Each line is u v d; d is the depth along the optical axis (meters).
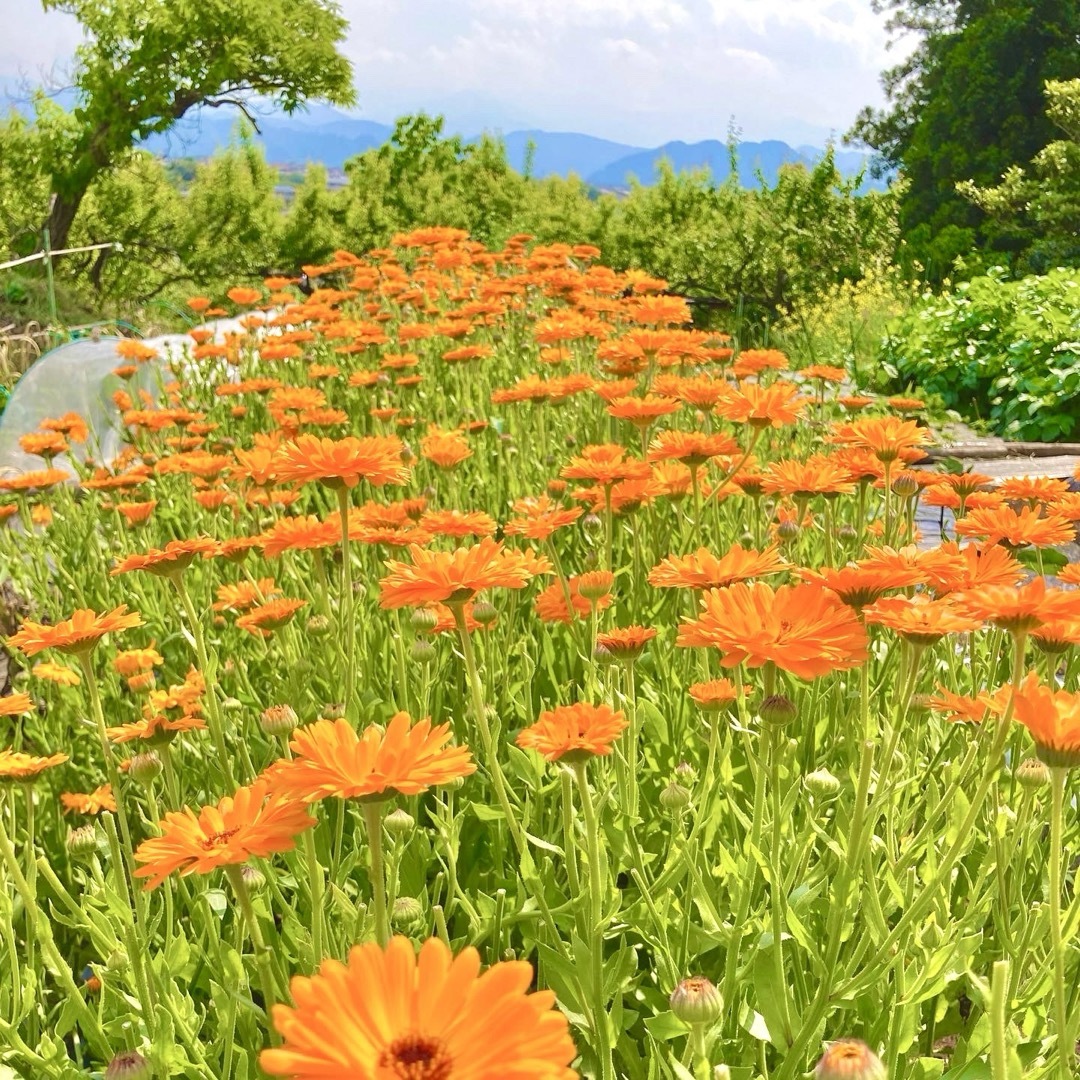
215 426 4.89
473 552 1.76
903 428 2.66
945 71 30.20
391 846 2.11
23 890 1.71
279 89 21.62
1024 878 2.07
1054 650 1.54
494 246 17.55
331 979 0.79
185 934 2.27
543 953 1.70
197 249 21.03
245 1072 1.59
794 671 1.43
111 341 7.43
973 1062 1.54
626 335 4.24
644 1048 1.96
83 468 5.10
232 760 2.75
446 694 2.93
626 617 3.10
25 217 19.92
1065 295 9.98
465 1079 0.73
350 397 5.78
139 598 3.73
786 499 3.18
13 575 4.09
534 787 2.17
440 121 21.67
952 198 28.34
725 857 1.79
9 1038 1.67
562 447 4.71
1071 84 20.91
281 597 3.05
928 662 2.51
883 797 1.60
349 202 21.22
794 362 11.08
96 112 19.58
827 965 1.51
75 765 3.21
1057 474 6.78
